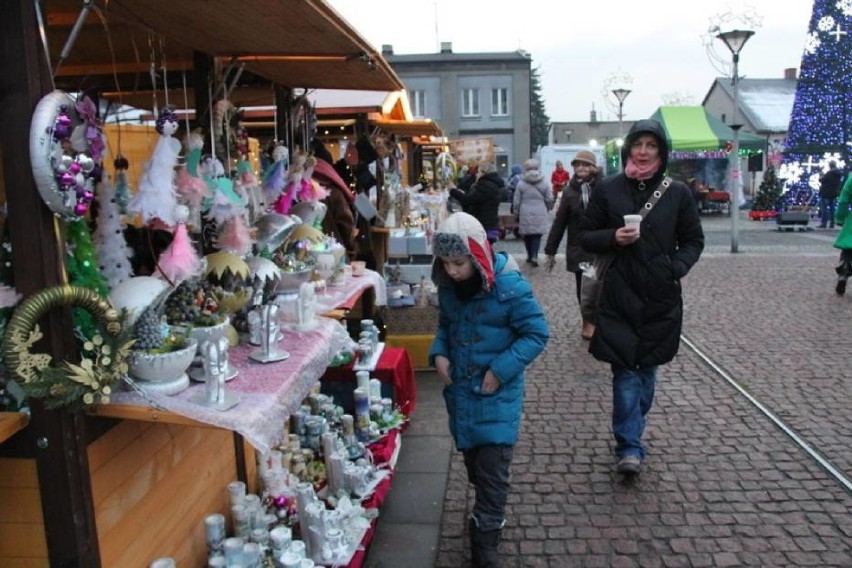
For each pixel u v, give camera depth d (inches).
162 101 171.3
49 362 69.3
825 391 205.3
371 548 129.3
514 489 149.6
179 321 93.7
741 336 271.9
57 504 71.7
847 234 340.2
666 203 145.9
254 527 112.0
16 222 68.1
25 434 70.8
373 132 291.6
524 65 1519.4
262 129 250.4
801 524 132.6
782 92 1432.1
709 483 149.9
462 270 113.0
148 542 89.1
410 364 200.4
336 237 214.8
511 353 113.0
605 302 149.4
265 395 85.3
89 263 77.7
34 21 66.1
